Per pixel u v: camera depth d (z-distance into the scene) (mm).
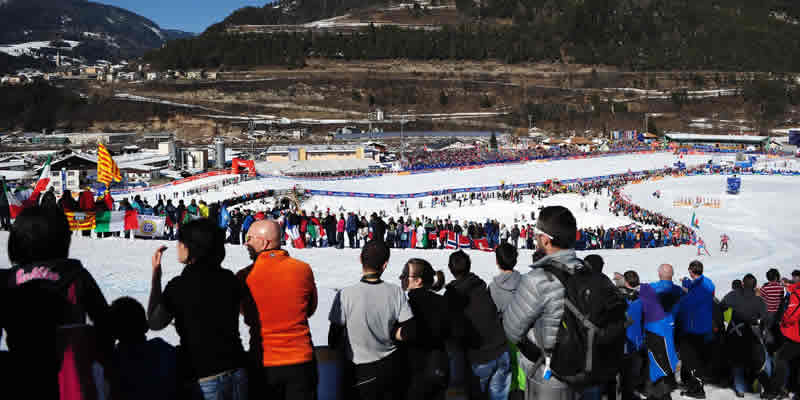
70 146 133375
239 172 69438
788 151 124188
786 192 74688
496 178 87562
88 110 185125
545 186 72688
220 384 3867
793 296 6621
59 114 183000
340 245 21688
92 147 130750
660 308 6223
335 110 195875
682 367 6949
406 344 4824
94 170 65188
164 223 18875
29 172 71688
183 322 3844
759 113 197875
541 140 149625
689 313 6727
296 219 19875
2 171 75250
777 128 184625
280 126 171375
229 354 3912
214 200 51688
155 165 84125
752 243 38688
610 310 3701
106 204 18234
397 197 63000
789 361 6984
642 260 25453
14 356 3207
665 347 6199
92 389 3332
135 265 12742
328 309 9844
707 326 6742
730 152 120562
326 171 89812
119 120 181500
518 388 5852
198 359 3828
